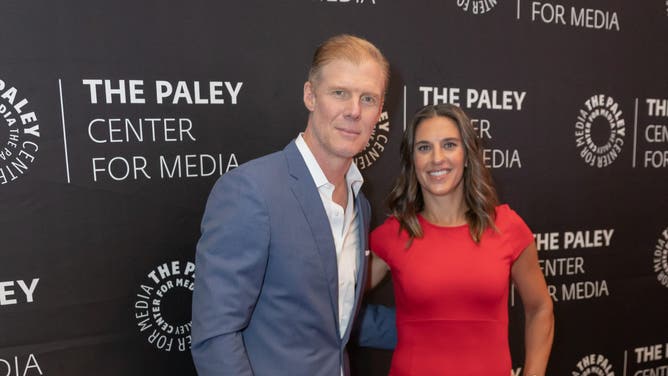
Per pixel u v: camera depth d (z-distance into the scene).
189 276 1.25
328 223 0.89
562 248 1.62
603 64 1.60
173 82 1.19
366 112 0.86
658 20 1.65
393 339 1.24
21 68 1.08
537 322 1.14
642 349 1.76
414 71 1.39
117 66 1.14
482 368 1.02
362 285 1.03
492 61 1.47
